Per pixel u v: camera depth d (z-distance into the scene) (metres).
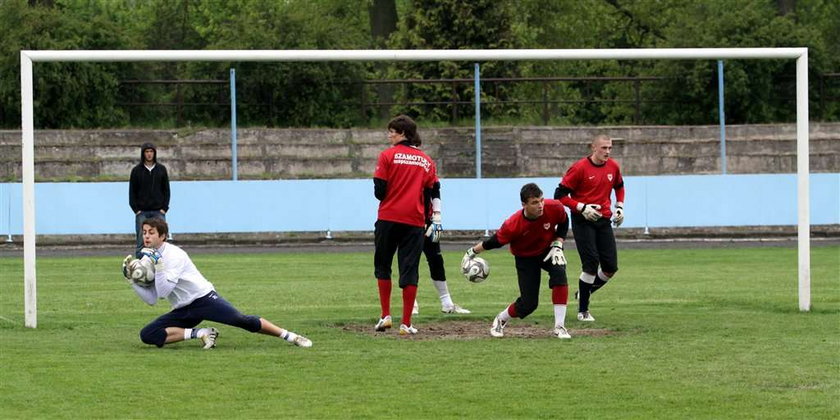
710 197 62.69
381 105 77.50
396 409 17.41
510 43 78.50
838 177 62.91
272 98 76.56
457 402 17.89
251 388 18.98
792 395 18.25
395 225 25.20
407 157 25.16
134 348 23.22
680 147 74.38
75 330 26.33
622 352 22.58
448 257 50.91
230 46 77.25
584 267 27.73
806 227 29.69
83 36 75.94
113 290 37.00
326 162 72.19
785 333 25.30
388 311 25.81
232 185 61.00
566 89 92.62
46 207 60.12
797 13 105.50
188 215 60.81
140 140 73.38
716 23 78.81
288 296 34.91
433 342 24.09
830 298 33.09
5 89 73.12
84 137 72.88
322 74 76.19
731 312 29.55
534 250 24.48
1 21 75.12
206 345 23.03
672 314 29.16
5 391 18.72
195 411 17.30
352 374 20.19
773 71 77.56
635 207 62.56
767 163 73.44
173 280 22.53
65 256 53.53
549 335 25.44
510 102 76.56
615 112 83.12
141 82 76.06
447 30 78.31
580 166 27.75
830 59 79.31
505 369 20.66
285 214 61.25
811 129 75.25
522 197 23.67
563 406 17.58
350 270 44.50
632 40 109.44
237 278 41.06
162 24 107.62
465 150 73.81
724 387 18.92
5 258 51.81
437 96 77.81
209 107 77.31
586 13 101.50
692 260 48.97
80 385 19.20
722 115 66.31
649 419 16.73
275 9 83.56
